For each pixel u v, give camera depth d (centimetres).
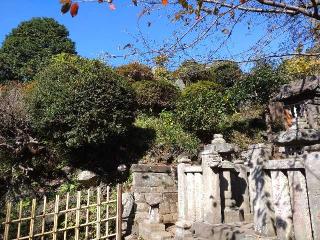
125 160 913
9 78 1894
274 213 372
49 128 845
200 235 498
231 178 585
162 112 1238
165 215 701
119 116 870
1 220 652
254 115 1365
